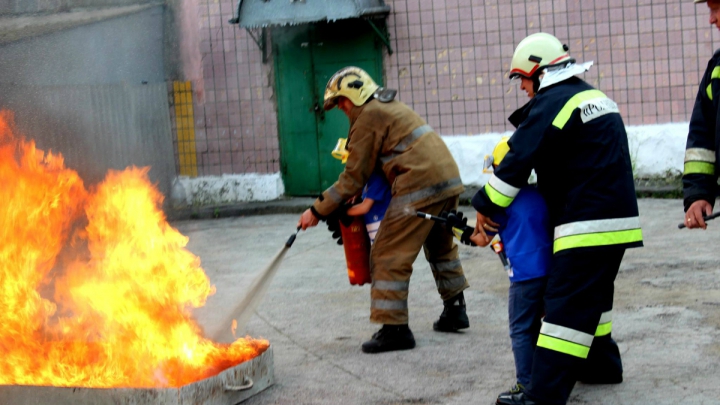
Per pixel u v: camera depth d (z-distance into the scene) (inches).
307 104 483.2
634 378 171.9
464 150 465.1
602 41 450.9
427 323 225.6
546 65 154.1
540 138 147.3
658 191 418.6
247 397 170.4
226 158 493.7
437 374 182.1
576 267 146.3
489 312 233.1
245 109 488.7
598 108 148.5
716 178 157.9
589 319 146.3
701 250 291.6
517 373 160.4
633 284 251.0
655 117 449.7
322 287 276.8
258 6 446.0
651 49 445.7
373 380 180.4
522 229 157.6
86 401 153.7
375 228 205.8
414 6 466.0
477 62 462.9
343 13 438.3
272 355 180.4
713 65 155.6
